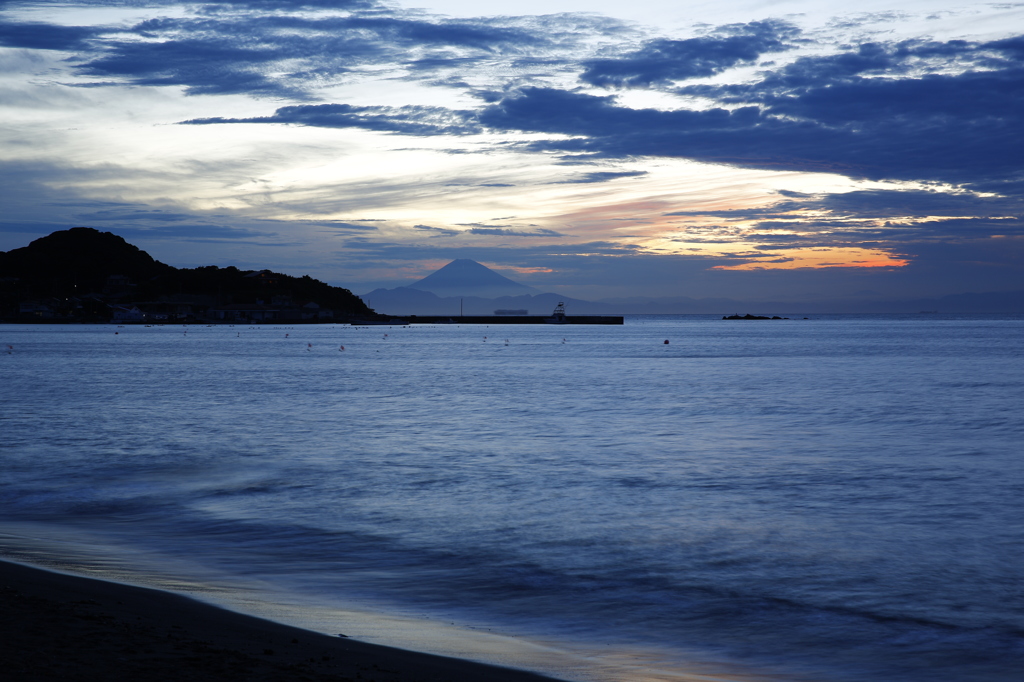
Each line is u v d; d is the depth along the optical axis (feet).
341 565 52.90
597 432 122.31
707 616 44.60
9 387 199.82
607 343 538.06
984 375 245.86
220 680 28.07
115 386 204.44
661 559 55.26
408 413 146.92
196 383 215.51
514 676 33.50
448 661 34.91
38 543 55.77
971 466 93.81
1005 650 40.19
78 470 88.07
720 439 115.55
